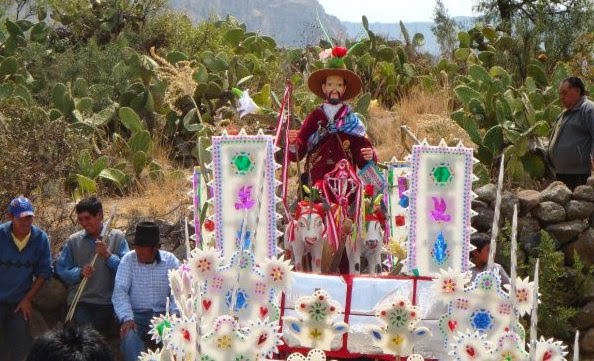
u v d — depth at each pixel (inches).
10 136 395.2
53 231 370.9
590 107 395.9
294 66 596.7
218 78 519.2
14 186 382.3
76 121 474.6
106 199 426.6
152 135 497.7
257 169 230.1
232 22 758.5
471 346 186.5
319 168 278.8
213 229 255.8
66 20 713.0
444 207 232.5
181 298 216.5
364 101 485.4
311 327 215.6
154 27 706.8
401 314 213.5
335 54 285.4
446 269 231.1
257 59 588.7
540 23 641.6
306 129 283.4
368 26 631.2
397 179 281.4
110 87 514.9
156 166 446.9
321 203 261.1
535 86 529.0
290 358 203.0
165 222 373.4
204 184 267.4
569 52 641.0
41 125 404.2
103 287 320.2
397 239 278.1
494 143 438.6
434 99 565.3
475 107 470.9
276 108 492.7
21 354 322.7
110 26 701.3
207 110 510.0
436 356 222.8
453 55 692.7
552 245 363.3
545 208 373.4
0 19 729.0
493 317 205.2
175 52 575.5
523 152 430.3
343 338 226.2
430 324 223.8
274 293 208.8
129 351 295.0
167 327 210.2
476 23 695.7
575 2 668.7
